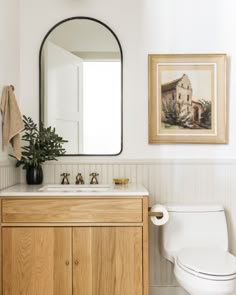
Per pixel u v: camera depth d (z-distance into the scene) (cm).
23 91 235
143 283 180
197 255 188
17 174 229
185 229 214
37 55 236
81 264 179
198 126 236
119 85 236
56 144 220
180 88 236
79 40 237
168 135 235
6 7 204
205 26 236
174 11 236
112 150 235
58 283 179
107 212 181
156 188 234
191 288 170
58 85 237
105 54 237
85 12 237
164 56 234
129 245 180
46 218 180
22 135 230
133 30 236
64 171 234
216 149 235
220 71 234
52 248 179
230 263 174
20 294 179
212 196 235
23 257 179
